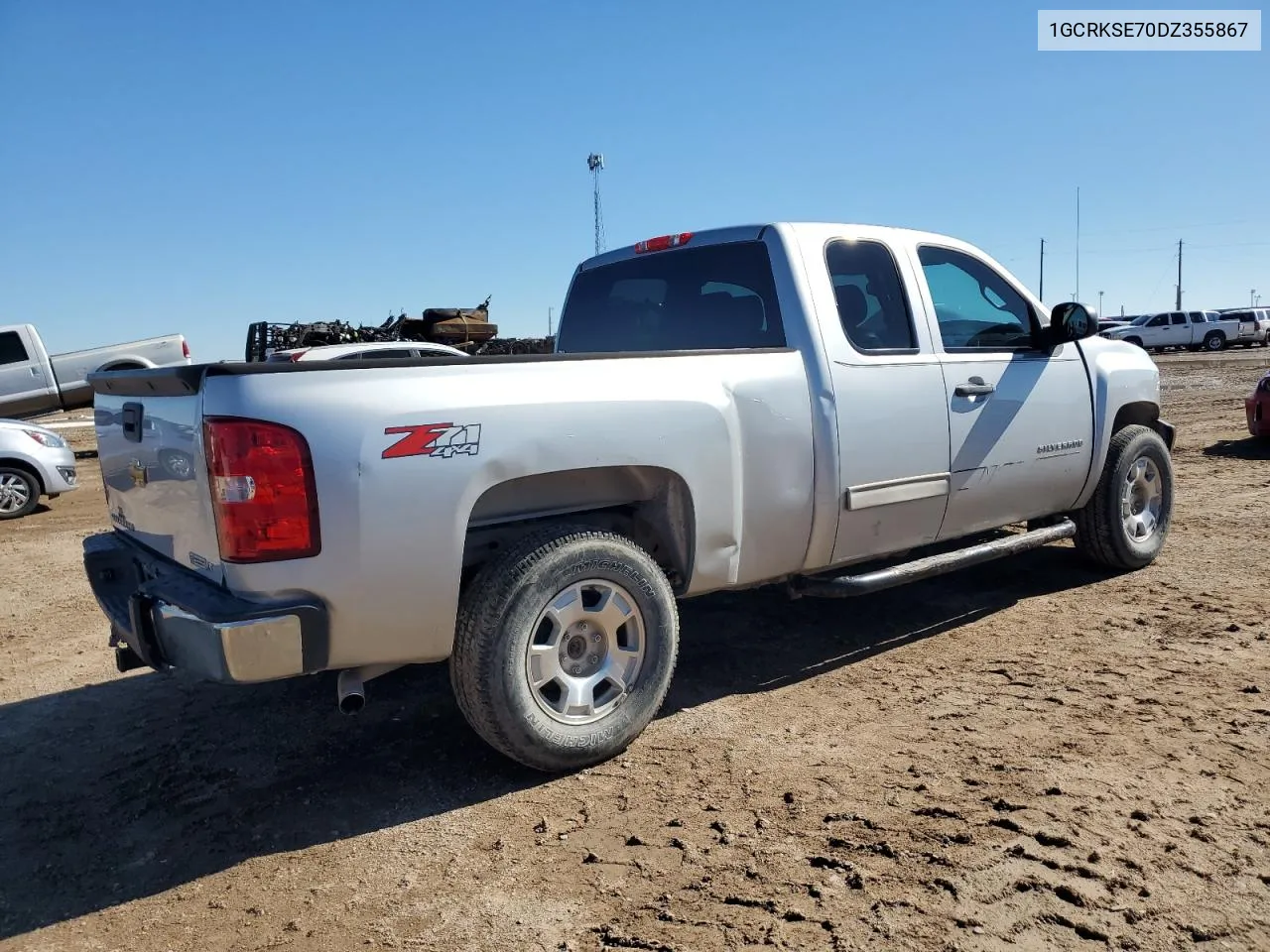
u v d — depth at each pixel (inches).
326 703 171.6
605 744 138.6
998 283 205.6
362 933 102.9
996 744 140.8
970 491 187.9
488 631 128.1
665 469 143.4
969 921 98.3
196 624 114.6
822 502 162.6
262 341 838.5
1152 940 94.6
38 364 695.1
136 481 140.7
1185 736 140.6
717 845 116.1
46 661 205.9
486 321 936.9
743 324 172.9
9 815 135.1
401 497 119.5
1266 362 1187.9
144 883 116.1
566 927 101.7
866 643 191.0
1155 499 235.8
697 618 209.9
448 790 135.6
